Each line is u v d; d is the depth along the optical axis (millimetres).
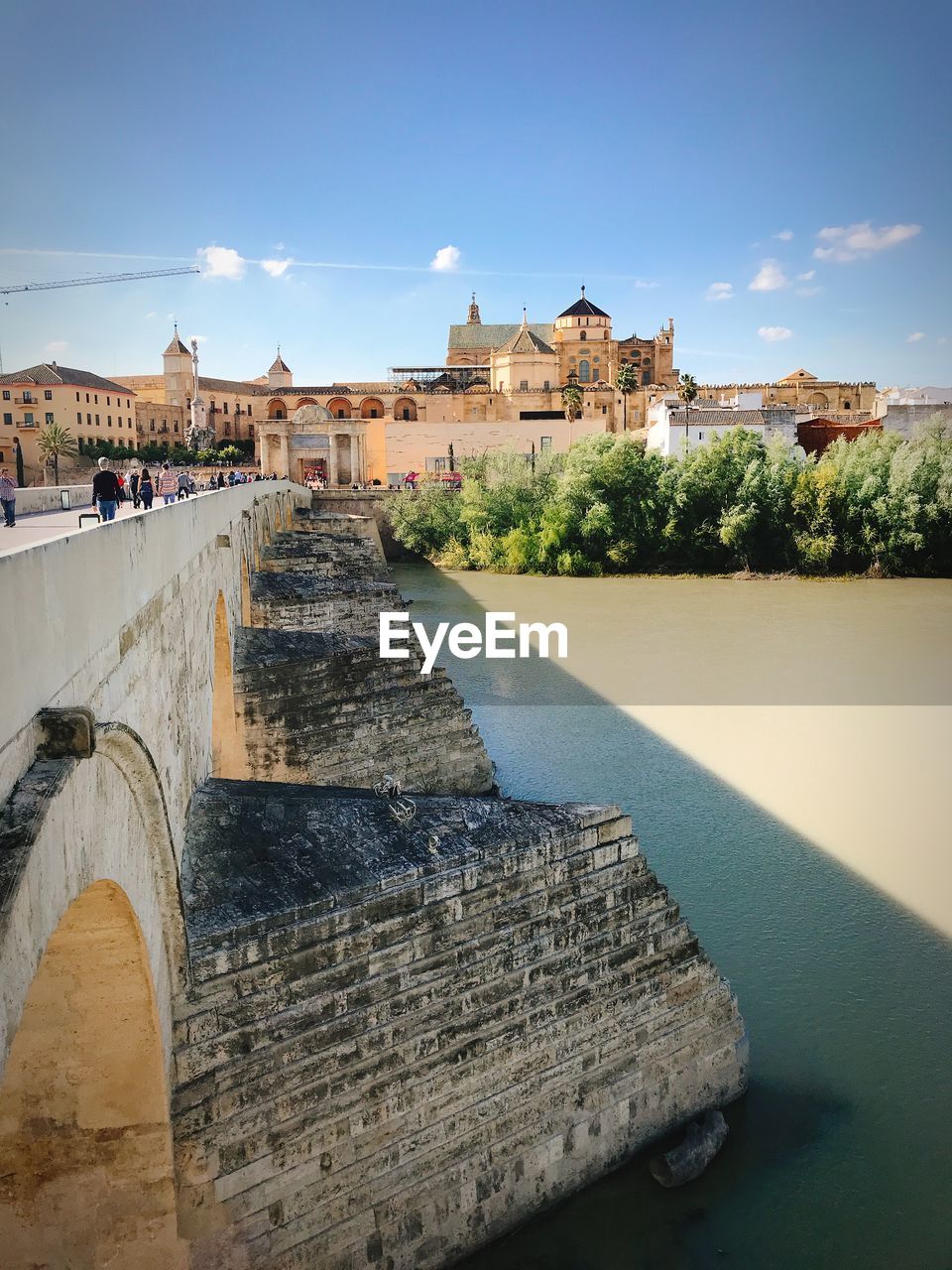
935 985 21656
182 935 12273
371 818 16312
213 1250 12445
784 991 21406
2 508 30094
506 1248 14945
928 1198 15961
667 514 91062
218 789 17719
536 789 33312
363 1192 13555
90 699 9500
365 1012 13742
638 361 153625
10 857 6613
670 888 26031
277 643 28812
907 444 88625
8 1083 11383
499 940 15094
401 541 101375
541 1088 15297
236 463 131375
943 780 33906
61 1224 12102
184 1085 12305
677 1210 15672
